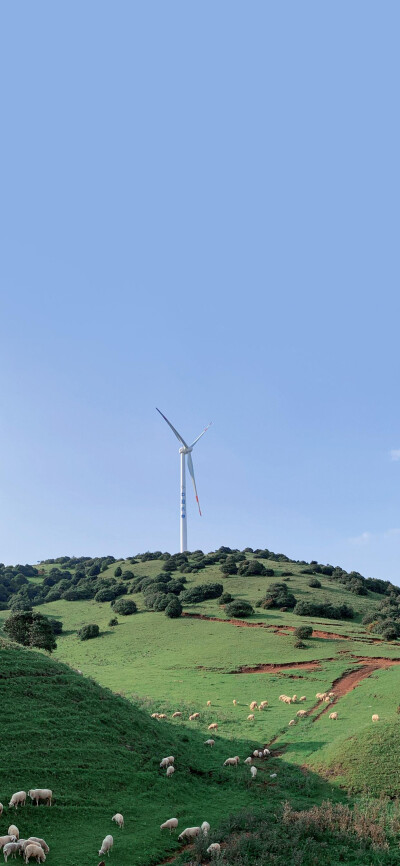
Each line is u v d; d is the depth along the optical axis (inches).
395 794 1307.8
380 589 5610.2
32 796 1074.7
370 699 2217.0
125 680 2736.2
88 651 3646.7
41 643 2977.4
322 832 1105.4
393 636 3472.0
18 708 1406.3
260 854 997.2
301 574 5698.8
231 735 1830.7
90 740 1382.9
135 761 1373.0
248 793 1343.5
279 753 1662.2
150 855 974.4
